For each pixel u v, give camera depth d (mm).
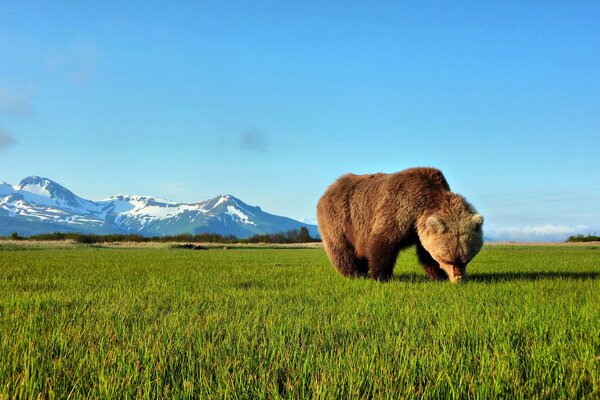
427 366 3863
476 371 3814
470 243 9648
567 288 9031
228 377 3648
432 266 11227
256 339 4734
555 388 3434
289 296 8133
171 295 8328
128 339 4805
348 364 3881
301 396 3342
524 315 6082
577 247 43438
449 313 6188
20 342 4477
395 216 10484
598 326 5340
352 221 11625
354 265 11977
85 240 69375
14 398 3174
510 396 3330
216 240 85062
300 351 4395
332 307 6816
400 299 7629
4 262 18781
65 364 3955
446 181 10883
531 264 17016
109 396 3232
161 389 3443
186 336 4891
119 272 13750
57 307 6910
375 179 11586
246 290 9156
